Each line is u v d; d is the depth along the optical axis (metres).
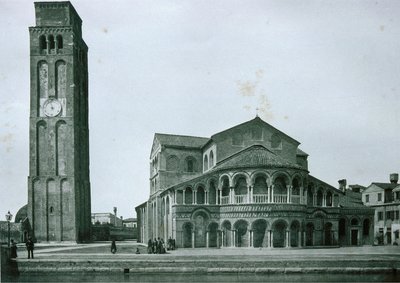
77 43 90.56
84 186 93.81
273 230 62.81
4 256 47.06
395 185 95.31
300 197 65.06
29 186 81.94
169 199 70.00
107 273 46.41
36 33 85.69
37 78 84.88
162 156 80.12
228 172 65.69
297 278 44.62
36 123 83.75
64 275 46.34
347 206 77.06
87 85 99.88
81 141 92.44
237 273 46.03
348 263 47.00
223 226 65.56
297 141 76.06
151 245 55.97
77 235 82.62
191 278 44.50
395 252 54.38
